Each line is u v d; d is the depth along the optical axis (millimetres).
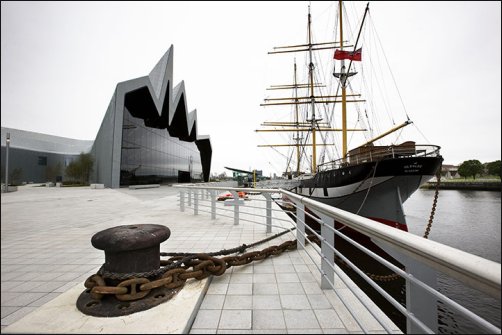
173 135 36312
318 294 2477
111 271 2205
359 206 12375
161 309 2002
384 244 1446
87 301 2066
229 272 3025
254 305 2273
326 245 2572
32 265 3445
